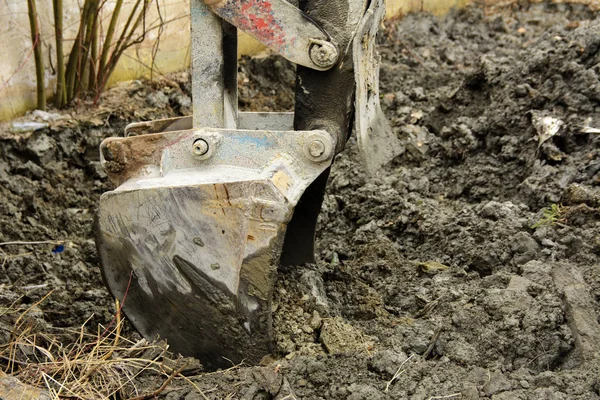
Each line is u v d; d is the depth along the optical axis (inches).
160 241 76.0
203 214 74.7
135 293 78.2
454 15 171.9
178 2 123.7
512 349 78.4
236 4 76.4
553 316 79.5
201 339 78.0
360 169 108.0
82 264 95.3
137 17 118.3
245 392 73.8
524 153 104.4
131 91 117.7
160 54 123.5
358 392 73.4
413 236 97.6
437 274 89.9
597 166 98.0
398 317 85.0
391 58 147.0
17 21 107.4
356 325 82.6
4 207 99.6
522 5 178.2
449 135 111.6
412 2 163.0
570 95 105.4
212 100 78.1
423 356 78.3
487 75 115.1
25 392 72.5
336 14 77.9
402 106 123.7
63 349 79.4
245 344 77.3
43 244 97.8
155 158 78.0
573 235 89.7
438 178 108.8
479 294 83.7
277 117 84.9
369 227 98.3
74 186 106.6
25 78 109.3
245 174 75.7
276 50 78.0
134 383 75.3
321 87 79.8
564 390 73.6
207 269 75.9
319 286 85.7
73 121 109.6
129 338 84.5
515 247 89.7
